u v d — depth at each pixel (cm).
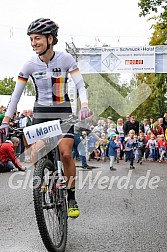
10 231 500
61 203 425
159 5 2312
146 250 428
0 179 950
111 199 708
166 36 2791
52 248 395
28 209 626
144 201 691
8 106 434
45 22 411
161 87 2619
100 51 1900
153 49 1914
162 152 1517
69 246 440
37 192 382
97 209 622
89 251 424
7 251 426
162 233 489
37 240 463
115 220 551
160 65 1916
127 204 664
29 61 428
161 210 618
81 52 1906
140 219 558
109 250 427
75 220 548
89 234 484
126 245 444
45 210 399
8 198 717
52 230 408
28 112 1312
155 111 2545
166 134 1543
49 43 415
